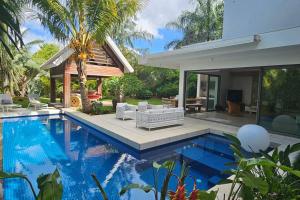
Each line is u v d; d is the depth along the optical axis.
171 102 14.08
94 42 11.14
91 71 13.86
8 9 3.61
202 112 12.48
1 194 3.27
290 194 1.88
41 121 10.41
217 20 19.48
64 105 12.97
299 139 6.72
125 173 4.71
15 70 16.19
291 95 7.16
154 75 23.34
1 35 3.65
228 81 14.73
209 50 7.54
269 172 1.92
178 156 5.95
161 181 4.31
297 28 5.49
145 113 7.41
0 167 4.78
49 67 13.73
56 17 9.38
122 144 6.66
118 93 16.48
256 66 8.05
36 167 4.93
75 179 4.38
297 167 2.27
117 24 10.49
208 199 1.58
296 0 8.16
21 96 19.03
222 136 7.68
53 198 1.46
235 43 6.58
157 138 6.39
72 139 7.46
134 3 10.15
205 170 4.97
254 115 11.66
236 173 1.72
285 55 7.20
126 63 15.09
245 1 9.77
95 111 11.20
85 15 9.78
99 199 3.65
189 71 11.01
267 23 9.02
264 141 5.02
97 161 5.41
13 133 8.16
